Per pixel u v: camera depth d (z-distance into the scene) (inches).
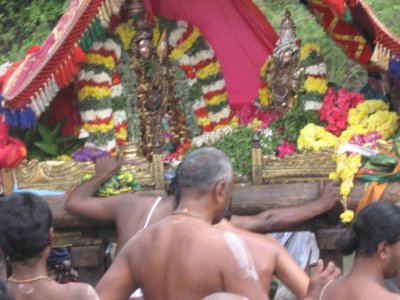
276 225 410.6
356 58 473.7
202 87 498.3
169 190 363.3
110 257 481.7
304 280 303.6
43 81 429.4
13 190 442.6
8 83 436.5
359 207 421.1
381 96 484.4
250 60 519.5
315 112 460.4
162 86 486.6
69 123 482.3
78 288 281.7
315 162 437.1
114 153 473.4
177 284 281.9
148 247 288.8
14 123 433.7
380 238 283.0
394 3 699.4
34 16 722.2
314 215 413.7
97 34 438.9
